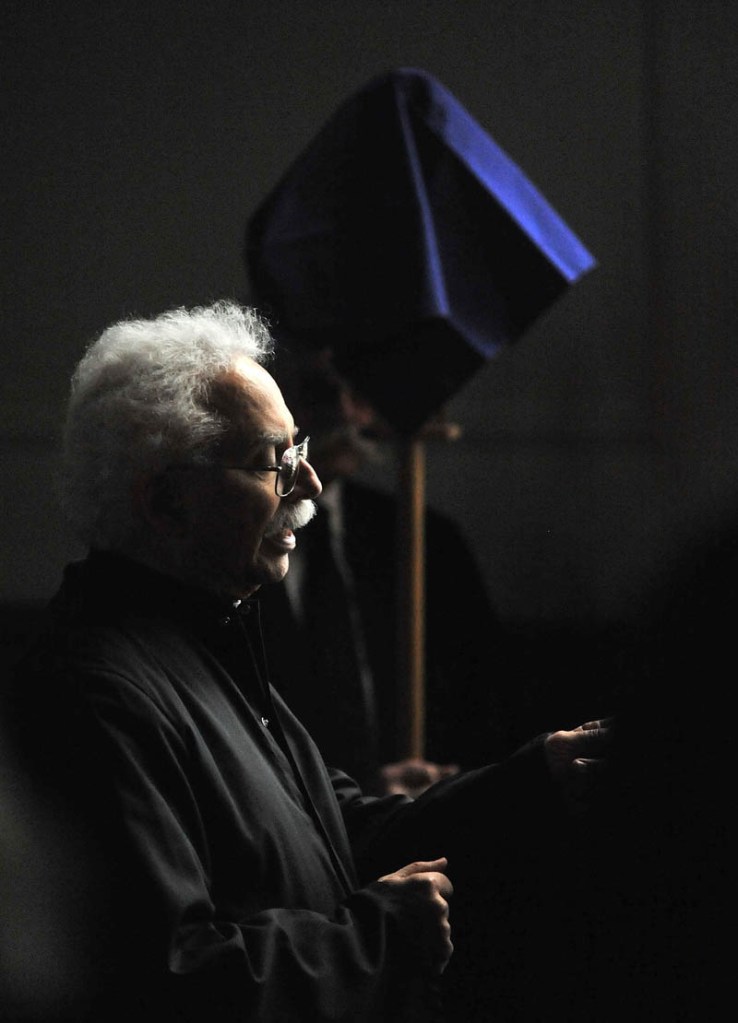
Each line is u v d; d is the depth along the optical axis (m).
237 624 4.80
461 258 7.38
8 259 11.77
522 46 13.19
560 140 13.27
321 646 7.37
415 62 12.91
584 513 13.08
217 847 4.29
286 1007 3.96
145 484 4.66
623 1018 3.32
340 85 12.72
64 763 4.06
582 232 13.30
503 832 5.04
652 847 3.30
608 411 13.23
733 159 13.47
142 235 12.13
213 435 4.67
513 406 13.05
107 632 4.44
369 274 7.17
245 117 12.44
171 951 3.88
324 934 4.17
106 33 12.09
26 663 4.39
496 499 12.95
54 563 11.56
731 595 3.23
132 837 3.95
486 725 8.21
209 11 12.38
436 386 7.23
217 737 4.46
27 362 11.73
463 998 4.34
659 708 3.31
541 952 3.72
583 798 4.67
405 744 7.66
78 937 3.75
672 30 13.41
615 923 3.37
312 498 4.96
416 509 7.73
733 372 13.42
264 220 7.39
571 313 13.23
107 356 4.82
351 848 5.33
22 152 11.83
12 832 3.83
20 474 11.55
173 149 12.24
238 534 4.70
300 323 7.16
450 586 8.37
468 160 7.42
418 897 4.36
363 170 7.33
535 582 12.94
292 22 12.60
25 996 3.58
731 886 3.20
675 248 13.41
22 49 11.85
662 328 13.35
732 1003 3.17
